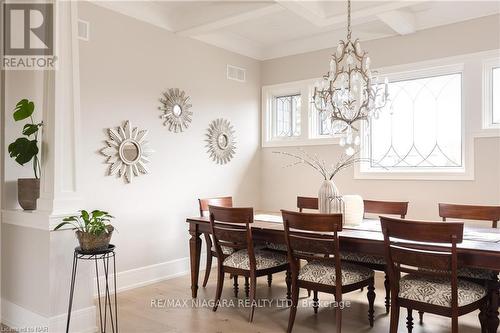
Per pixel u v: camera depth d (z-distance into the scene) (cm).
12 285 293
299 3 342
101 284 362
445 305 225
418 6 388
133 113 390
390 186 436
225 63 495
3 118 297
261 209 545
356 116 299
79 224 274
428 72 418
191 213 448
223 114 491
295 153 514
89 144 355
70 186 275
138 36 395
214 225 327
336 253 260
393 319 244
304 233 277
